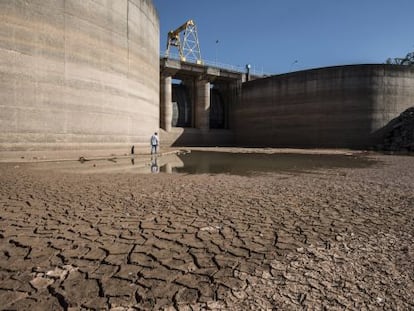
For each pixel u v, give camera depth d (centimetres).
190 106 4697
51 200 731
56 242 474
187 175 1260
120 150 2136
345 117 3866
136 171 1398
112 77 2027
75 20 1778
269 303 318
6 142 1524
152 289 345
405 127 3578
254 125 4606
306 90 4081
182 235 512
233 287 350
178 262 413
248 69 4891
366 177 1246
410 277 375
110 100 2017
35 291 338
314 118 4038
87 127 1864
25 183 943
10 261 408
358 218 621
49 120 1673
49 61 1667
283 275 379
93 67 1886
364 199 798
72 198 755
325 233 530
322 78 3966
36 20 1614
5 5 1511
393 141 3584
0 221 567
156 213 636
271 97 4400
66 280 362
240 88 4781
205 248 460
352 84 3819
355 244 481
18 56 1555
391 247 470
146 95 2497
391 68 3794
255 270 392
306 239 502
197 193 847
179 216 618
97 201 730
